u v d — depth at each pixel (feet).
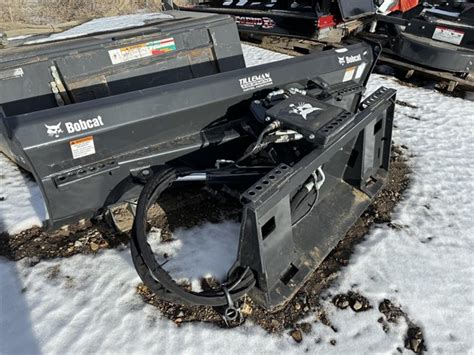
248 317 7.16
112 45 9.25
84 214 7.85
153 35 9.81
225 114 8.86
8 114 8.28
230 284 6.61
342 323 7.16
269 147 7.84
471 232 9.21
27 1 33.14
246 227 6.13
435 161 11.82
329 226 8.45
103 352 6.53
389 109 9.27
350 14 18.78
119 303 7.33
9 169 11.10
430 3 20.43
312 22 18.85
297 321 7.17
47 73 8.59
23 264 8.09
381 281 7.92
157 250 8.40
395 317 7.29
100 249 8.41
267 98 8.42
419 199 10.21
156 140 8.23
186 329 6.93
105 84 9.21
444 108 15.29
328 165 8.84
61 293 7.50
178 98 7.95
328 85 9.88
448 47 16.39
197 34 10.50
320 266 8.25
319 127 7.12
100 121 7.21
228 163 8.20
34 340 6.67
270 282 6.93
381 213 9.70
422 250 8.67
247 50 21.68
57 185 7.14
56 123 6.82
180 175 7.38
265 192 6.07
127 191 8.01
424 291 7.75
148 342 6.70
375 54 10.80
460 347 6.84
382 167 10.11
